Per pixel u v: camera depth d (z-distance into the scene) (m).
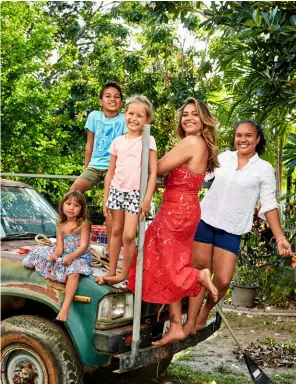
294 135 5.79
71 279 3.85
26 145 11.82
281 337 6.61
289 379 5.05
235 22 6.33
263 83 6.07
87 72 15.94
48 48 12.25
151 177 3.83
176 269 3.90
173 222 3.88
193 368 5.37
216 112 8.73
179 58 15.20
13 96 11.48
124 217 3.97
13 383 4.05
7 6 12.30
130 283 3.95
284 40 5.87
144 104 3.94
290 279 8.47
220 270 4.46
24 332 3.90
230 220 4.39
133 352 3.77
